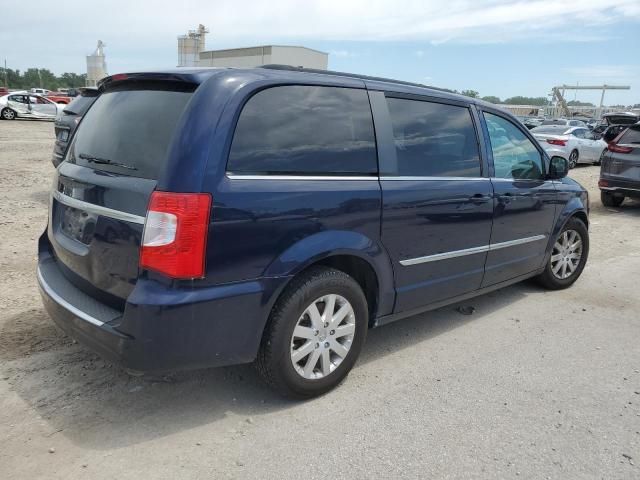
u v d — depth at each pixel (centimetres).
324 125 325
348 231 329
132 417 309
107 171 303
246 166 287
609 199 1121
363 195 334
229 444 288
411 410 329
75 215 320
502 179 452
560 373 385
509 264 476
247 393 339
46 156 1502
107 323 277
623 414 334
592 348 430
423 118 390
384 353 407
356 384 358
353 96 346
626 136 1031
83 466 266
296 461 277
